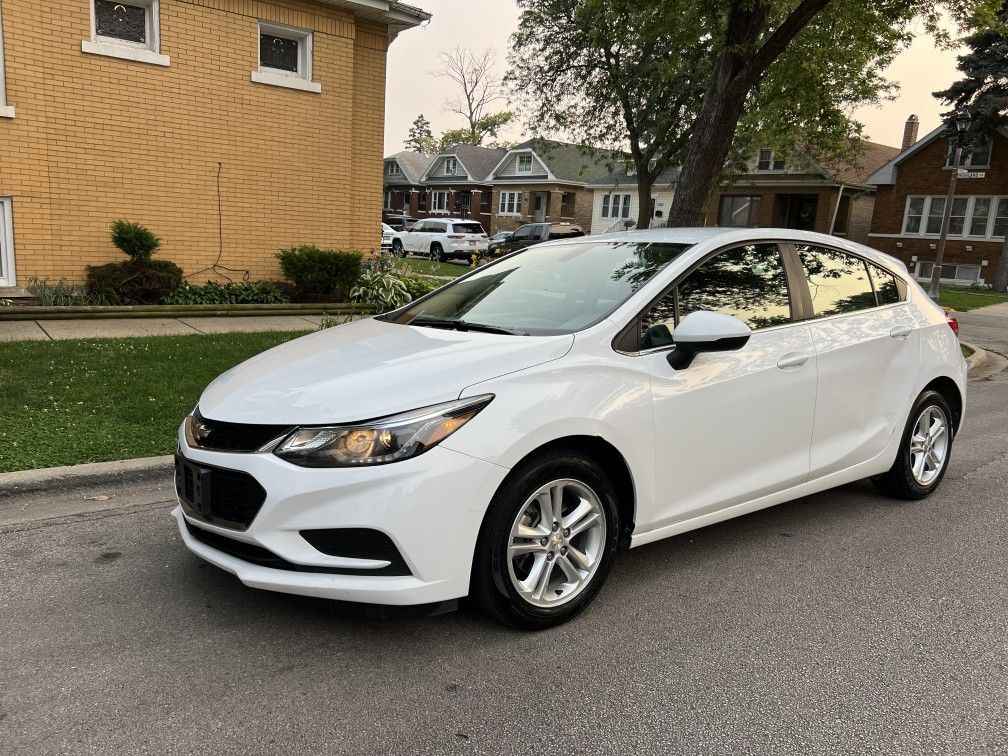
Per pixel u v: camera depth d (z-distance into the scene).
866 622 3.42
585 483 3.28
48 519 4.23
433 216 56.00
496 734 2.58
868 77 15.81
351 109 12.52
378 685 2.84
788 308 4.16
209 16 10.91
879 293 4.77
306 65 12.02
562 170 49.06
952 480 5.55
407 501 2.81
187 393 6.48
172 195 11.06
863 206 41.84
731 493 3.84
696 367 3.63
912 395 4.76
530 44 21.38
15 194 9.83
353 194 12.97
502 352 3.23
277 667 2.93
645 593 3.66
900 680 2.97
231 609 3.35
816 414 4.18
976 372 10.84
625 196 47.12
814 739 2.60
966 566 4.05
